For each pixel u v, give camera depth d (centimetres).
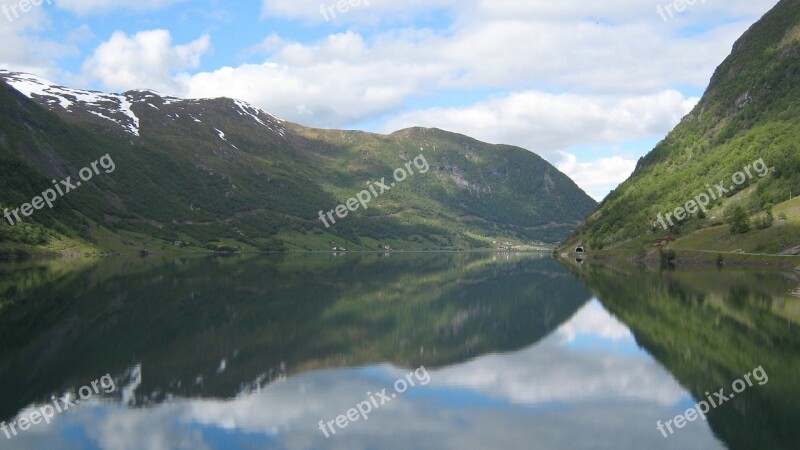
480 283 11962
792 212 14500
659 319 6606
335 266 17475
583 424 3328
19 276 11450
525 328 6488
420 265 19088
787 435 3097
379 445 3017
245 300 8581
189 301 8325
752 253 13638
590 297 8975
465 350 5341
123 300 8238
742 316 6475
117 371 4416
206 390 3966
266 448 2972
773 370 4300
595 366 4644
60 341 5434
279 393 3922
